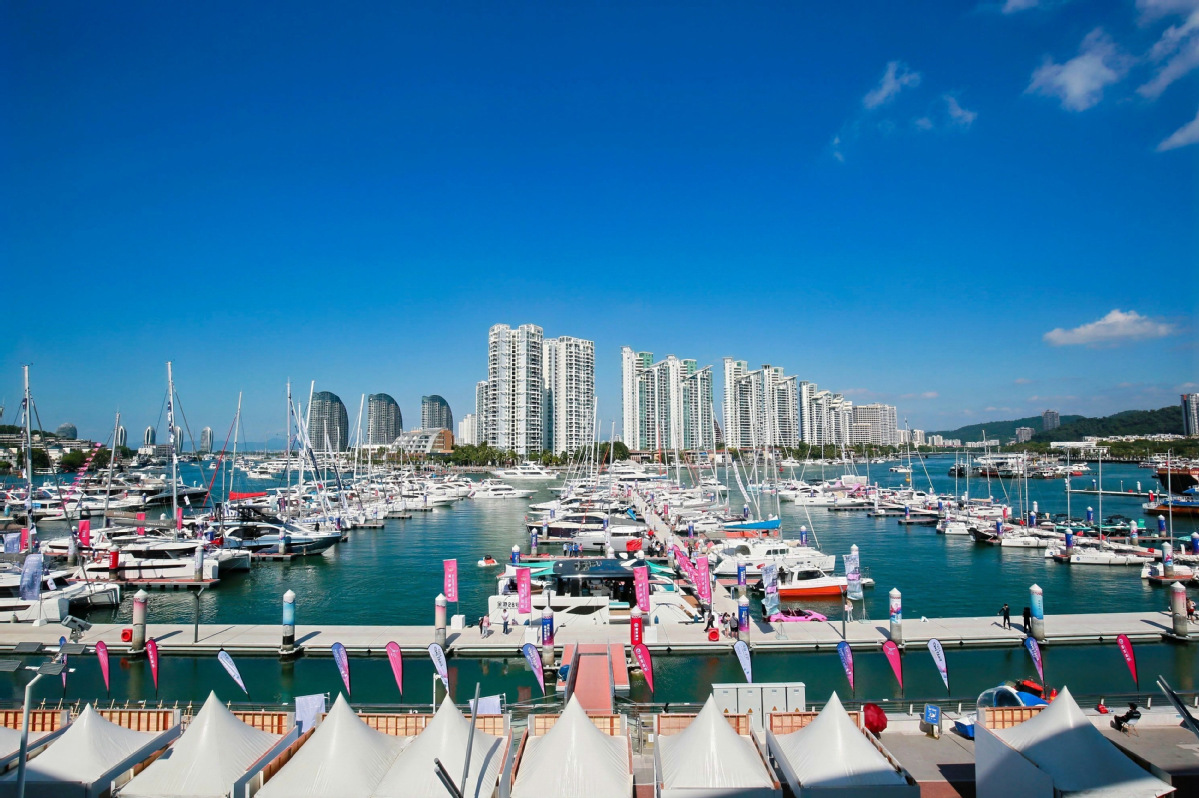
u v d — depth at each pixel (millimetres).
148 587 73250
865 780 21016
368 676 43812
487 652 46125
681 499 143875
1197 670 43344
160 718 28375
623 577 55062
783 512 144875
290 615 46281
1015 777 21391
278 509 119875
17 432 171875
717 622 48781
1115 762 20344
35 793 20969
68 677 43812
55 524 125938
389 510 138750
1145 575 74750
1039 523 112625
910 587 72562
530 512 135375
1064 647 47625
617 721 27344
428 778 20766
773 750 24500
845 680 42562
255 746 23438
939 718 30453
